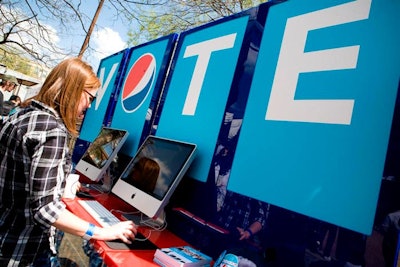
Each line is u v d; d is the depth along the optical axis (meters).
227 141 1.82
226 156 1.79
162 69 2.84
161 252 1.25
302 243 1.27
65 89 1.27
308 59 1.50
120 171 2.93
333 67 1.37
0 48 7.66
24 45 7.25
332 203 1.21
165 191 1.63
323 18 1.49
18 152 1.13
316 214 1.25
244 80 1.84
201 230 1.75
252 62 1.83
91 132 4.12
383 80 1.18
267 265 1.32
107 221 1.66
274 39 1.73
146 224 1.87
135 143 2.87
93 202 2.04
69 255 2.59
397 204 1.02
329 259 1.16
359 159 1.17
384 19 1.23
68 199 2.05
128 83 3.50
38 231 1.28
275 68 1.66
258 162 1.58
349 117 1.25
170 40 2.87
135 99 3.20
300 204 1.33
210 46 2.26
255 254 1.31
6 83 6.13
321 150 1.31
